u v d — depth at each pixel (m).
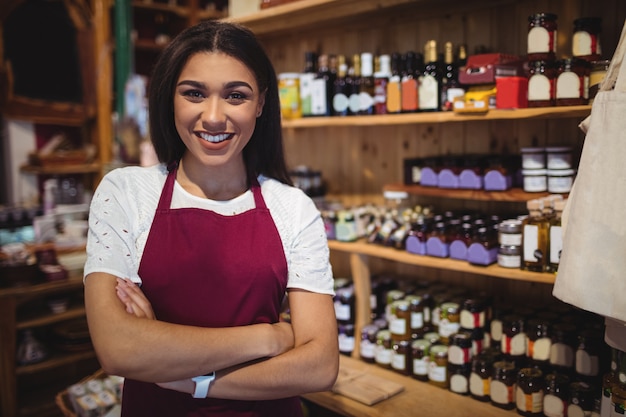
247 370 1.20
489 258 1.97
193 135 1.27
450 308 2.15
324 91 2.40
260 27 2.60
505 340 2.00
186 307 1.28
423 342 2.19
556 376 1.84
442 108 2.10
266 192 1.44
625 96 1.27
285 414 1.38
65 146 4.28
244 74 1.27
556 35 1.86
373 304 2.48
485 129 2.28
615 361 1.58
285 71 3.01
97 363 3.74
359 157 2.73
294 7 2.31
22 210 3.69
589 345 1.79
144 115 4.40
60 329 3.39
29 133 4.21
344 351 2.45
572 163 2.03
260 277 1.31
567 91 1.75
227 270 1.29
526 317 2.01
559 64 1.78
